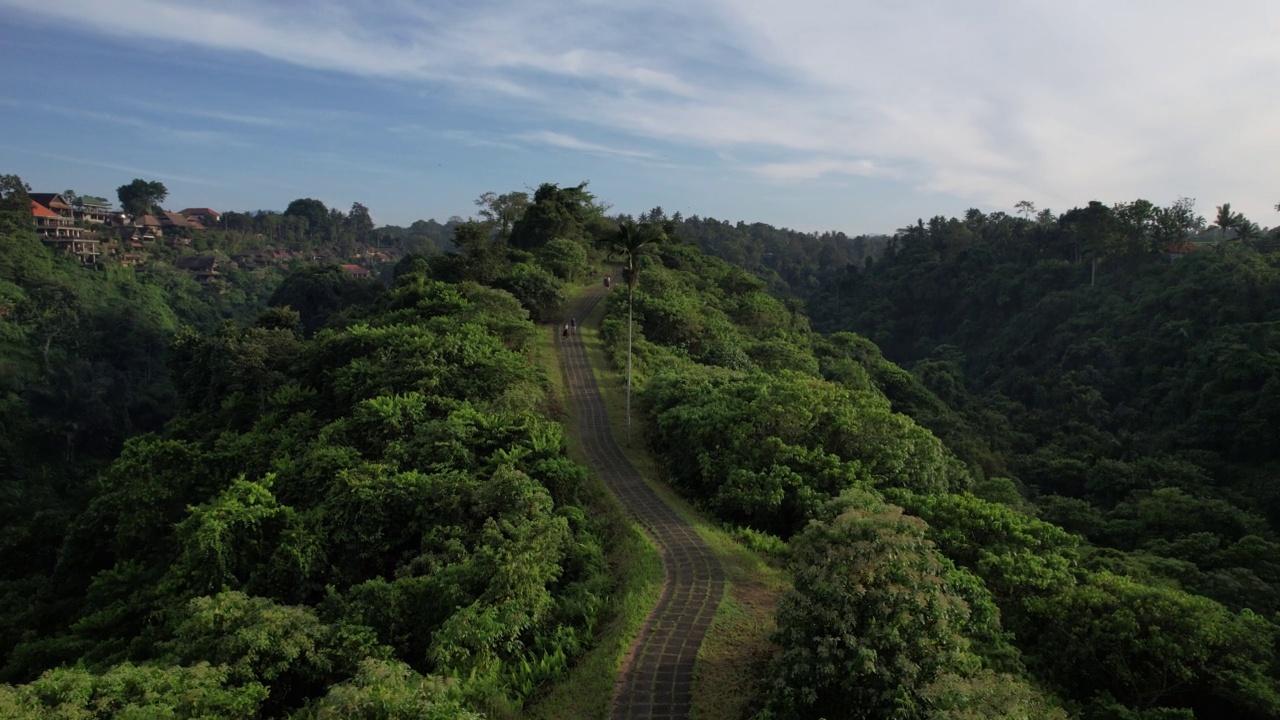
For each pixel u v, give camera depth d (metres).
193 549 21.19
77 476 59.38
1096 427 62.44
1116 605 18.14
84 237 108.12
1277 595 27.33
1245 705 16.55
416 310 43.97
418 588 17.86
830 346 70.50
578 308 54.91
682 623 17.28
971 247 111.81
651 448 32.09
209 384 47.84
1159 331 67.12
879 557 12.93
